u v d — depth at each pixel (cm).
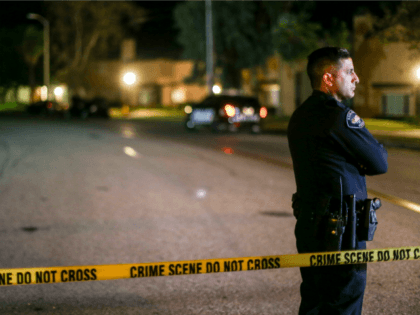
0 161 1720
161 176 1370
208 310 500
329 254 318
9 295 550
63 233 806
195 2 4912
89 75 6881
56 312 500
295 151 331
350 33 3516
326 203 318
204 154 1839
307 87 4069
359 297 329
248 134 2730
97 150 2023
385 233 755
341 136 312
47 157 1816
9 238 777
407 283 553
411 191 1076
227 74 4978
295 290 551
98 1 6481
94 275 319
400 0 2611
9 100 8469
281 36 3469
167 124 3772
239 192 1130
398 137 2197
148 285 578
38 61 7612
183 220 885
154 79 7212
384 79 3509
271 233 788
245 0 4725
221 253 689
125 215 930
